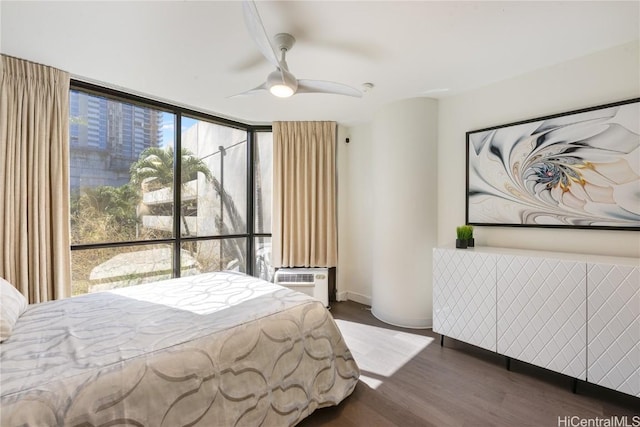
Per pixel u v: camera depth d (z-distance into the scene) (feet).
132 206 9.64
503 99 8.41
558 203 7.34
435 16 5.63
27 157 7.20
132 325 4.84
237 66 7.55
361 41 6.46
